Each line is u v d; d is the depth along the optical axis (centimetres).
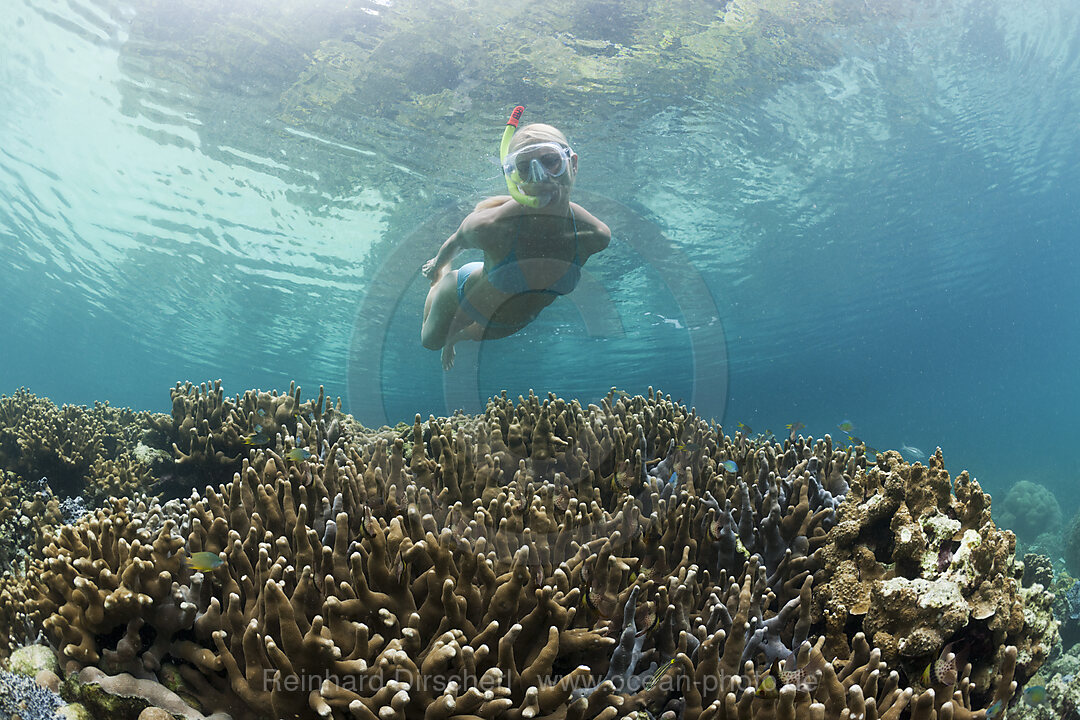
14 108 719
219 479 281
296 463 174
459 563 140
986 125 913
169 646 137
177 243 1015
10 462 276
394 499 159
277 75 566
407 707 125
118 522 153
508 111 608
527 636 137
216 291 1222
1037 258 1762
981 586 157
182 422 288
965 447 4812
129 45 560
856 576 165
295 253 955
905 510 167
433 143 642
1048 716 185
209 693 133
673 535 171
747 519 177
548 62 565
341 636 130
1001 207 1261
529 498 162
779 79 667
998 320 2531
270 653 121
